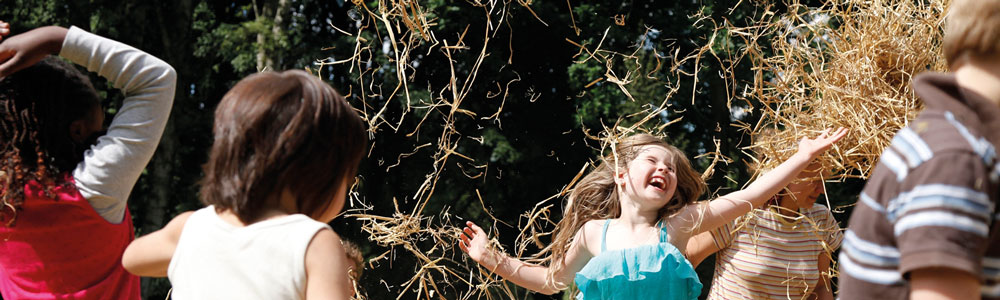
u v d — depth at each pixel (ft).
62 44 7.61
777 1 22.17
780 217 11.69
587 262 11.38
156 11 52.42
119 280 7.61
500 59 44.19
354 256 11.82
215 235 5.95
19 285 7.23
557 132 47.03
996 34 4.72
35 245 7.21
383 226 12.24
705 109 41.55
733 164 37.42
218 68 53.62
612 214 11.71
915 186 4.50
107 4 50.49
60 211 7.23
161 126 7.77
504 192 47.47
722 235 11.98
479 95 46.93
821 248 12.19
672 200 11.46
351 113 6.11
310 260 5.70
